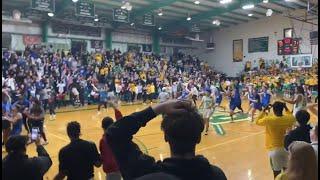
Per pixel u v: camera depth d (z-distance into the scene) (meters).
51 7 19.91
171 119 1.50
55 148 9.78
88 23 27.14
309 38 29.34
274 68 30.61
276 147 5.38
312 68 27.70
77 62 23.78
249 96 16.27
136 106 21.62
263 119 5.52
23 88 17.33
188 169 1.42
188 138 1.46
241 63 34.62
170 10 27.78
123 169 1.56
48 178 6.80
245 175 7.02
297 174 2.30
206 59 37.19
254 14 31.30
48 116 16.77
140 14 26.14
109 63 25.48
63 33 26.59
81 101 21.28
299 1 26.97
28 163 2.94
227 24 34.72
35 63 20.70
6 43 23.61
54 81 20.23
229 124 14.09
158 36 33.50
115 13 24.28
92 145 4.01
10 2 22.33
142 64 28.06
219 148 9.70
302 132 4.63
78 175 3.90
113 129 1.59
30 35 24.91
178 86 24.27
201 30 36.50
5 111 9.70
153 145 10.00
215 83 27.52
